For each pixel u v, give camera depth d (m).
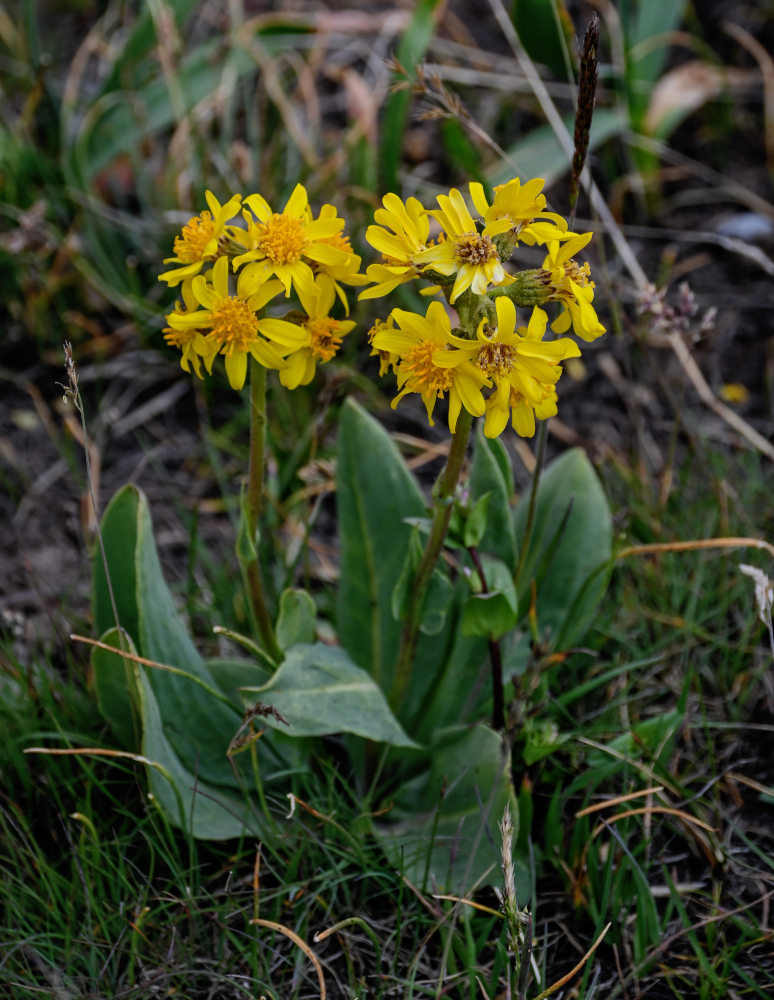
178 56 1.28
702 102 1.45
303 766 0.97
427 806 0.96
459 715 0.99
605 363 1.21
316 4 1.59
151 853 0.93
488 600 0.93
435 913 0.92
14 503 1.10
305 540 1.01
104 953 0.93
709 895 0.95
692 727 1.01
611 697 1.01
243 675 0.98
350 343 1.16
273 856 0.95
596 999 0.93
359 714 0.94
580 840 0.95
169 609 0.96
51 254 1.22
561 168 1.25
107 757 0.97
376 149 1.33
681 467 1.11
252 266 0.88
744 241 1.31
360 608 1.00
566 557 1.00
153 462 1.13
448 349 0.88
